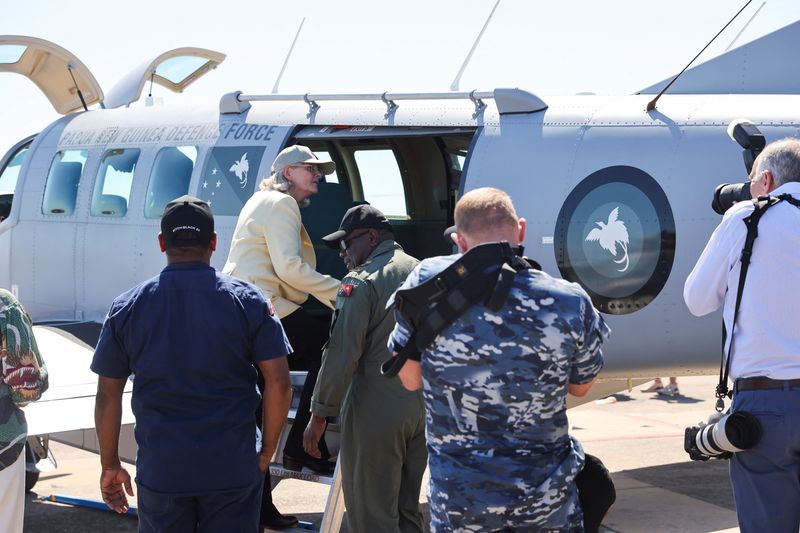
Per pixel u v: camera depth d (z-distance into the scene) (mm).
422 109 5078
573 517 2354
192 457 2803
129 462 4758
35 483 6129
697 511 5438
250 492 2939
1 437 3396
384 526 3766
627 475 6434
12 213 7156
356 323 3662
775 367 2842
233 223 5441
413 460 3893
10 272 7152
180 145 5945
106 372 2926
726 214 3021
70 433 4996
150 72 7324
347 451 3846
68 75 7629
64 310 6711
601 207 4570
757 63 5012
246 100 5664
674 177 4512
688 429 3121
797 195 2916
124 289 6258
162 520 2840
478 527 2291
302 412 4266
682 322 4527
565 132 4707
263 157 5402
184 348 2836
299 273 4242
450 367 2326
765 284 2867
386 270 3746
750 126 3482
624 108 4746
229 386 2881
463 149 6445
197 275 2912
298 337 4465
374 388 3730
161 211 5992
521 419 2295
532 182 4668
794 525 2859
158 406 2850
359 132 5168
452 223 6578
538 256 4637
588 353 2361
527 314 2289
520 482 2273
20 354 3355
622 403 9648
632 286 4539
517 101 4824
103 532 5184
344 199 5941
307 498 5977
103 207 6453
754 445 2830
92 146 6703
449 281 2326
